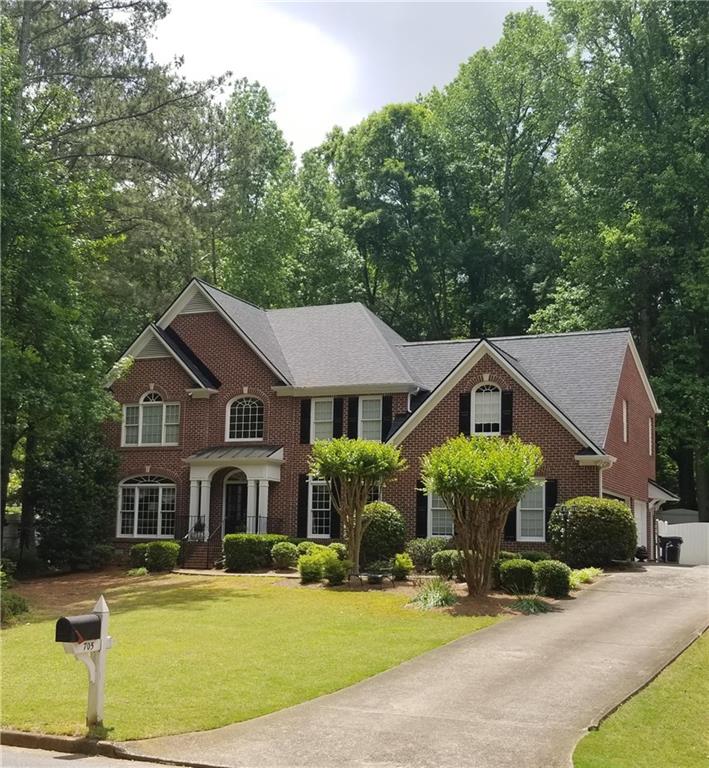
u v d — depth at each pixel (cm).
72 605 2297
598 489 2844
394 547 2891
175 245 4109
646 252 4122
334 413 3375
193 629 1764
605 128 4666
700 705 1202
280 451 3384
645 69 4556
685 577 2431
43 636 1777
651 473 3784
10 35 3219
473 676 1338
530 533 2914
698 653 1495
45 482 3250
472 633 1684
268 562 2986
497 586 2211
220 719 1113
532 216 5828
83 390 2778
